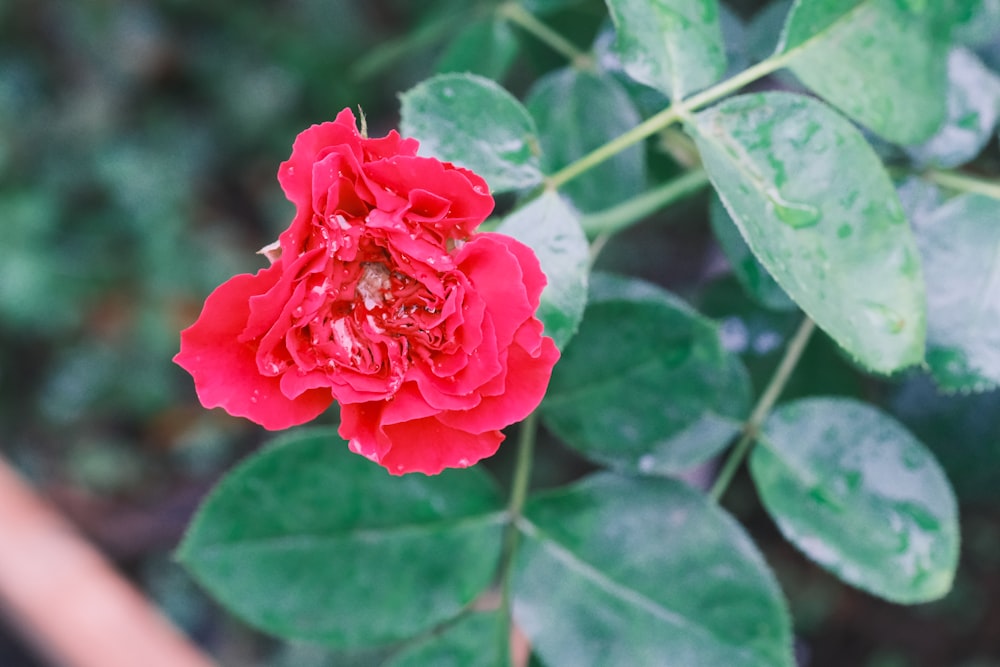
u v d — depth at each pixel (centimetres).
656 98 42
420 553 40
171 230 95
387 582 40
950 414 49
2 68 98
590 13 46
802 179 36
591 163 37
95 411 93
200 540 39
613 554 40
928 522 39
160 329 93
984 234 38
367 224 34
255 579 39
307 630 40
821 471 40
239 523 39
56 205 95
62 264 93
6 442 92
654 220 80
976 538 73
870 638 74
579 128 42
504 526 40
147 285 94
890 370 35
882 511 39
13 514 58
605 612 39
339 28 95
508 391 36
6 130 96
